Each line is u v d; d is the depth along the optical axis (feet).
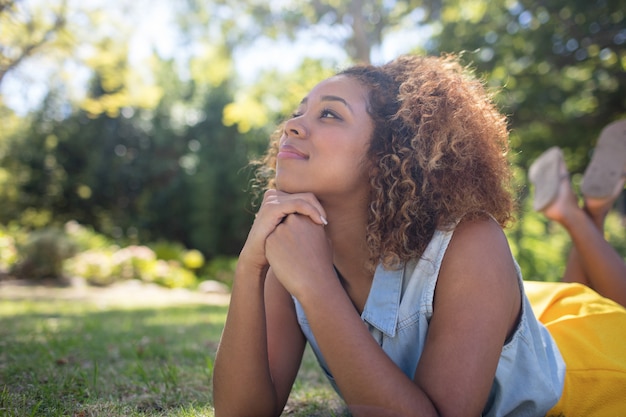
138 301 29.73
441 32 33.45
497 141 5.22
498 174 4.99
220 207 63.46
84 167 69.10
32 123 65.87
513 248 27.17
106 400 5.95
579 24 29.07
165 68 66.64
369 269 4.95
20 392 6.13
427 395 4.15
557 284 7.28
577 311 6.47
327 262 4.53
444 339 4.31
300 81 38.93
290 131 4.97
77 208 68.95
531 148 34.53
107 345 10.09
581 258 9.18
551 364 5.44
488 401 5.05
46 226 67.97
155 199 66.64
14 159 65.51
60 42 29.45
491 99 5.54
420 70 5.21
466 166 4.80
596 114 33.06
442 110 4.85
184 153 68.90
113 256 41.45
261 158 7.20
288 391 5.51
